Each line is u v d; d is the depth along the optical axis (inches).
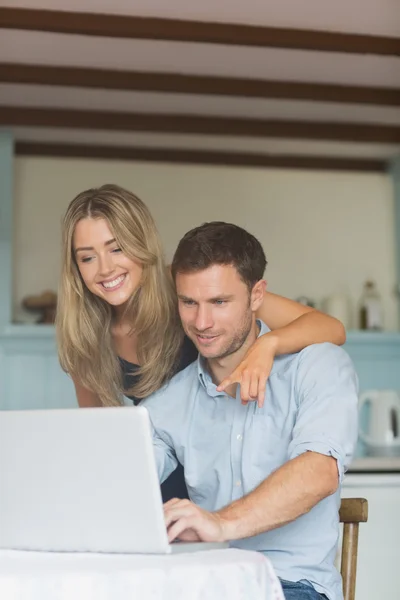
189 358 117.2
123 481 74.0
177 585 71.1
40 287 264.4
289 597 90.4
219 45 201.9
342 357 99.1
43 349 251.1
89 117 244.2
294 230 280.5
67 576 71.1
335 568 96.7
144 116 246.8
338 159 281.1
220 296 92.0
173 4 180.4
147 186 272.4
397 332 268.1
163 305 116.3
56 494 76.9
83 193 117.9
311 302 274.8
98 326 119.2
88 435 74.2
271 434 97.1
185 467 100.2
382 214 285.9
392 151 276.4
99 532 76.2
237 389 98.5
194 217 274.2
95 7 181.9
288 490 83.7
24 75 211.8
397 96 233.5
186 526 78.0
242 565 72.5
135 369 117.7
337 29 193.2
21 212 265.3
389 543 168.9
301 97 226.7
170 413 102.7
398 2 180.1
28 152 263.3
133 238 114.8
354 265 283.0
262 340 97.8
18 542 79.9
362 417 253.0
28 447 77.1
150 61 211.5
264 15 185.9
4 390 249.6
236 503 83.6
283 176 281.1
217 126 249.6
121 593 70.8
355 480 169.0
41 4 180.2
